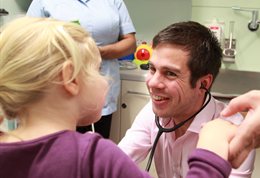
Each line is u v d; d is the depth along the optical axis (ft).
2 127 2.00
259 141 1.62
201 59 2.98
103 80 2.07
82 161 1.72
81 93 1.93
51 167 1.71
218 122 1.80
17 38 1.81
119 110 7.44
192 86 3.06
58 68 1.80
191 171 1.63
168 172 3.62
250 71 7.07
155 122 3.39
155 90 3.07
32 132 1.84
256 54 6.95
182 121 3.22
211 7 6.98
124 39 6.61
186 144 3.31
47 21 1.97
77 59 1.84
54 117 1.88
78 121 2.03
